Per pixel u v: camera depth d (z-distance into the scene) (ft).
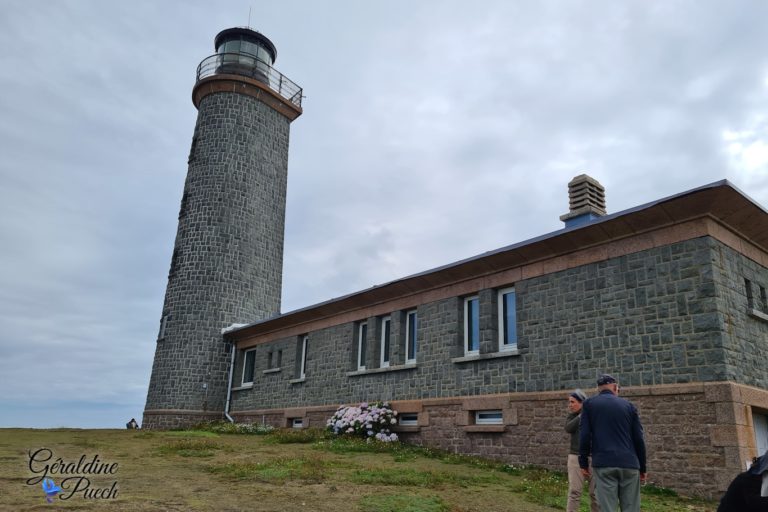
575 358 38.70
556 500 27.53
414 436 49.52
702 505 28.68
